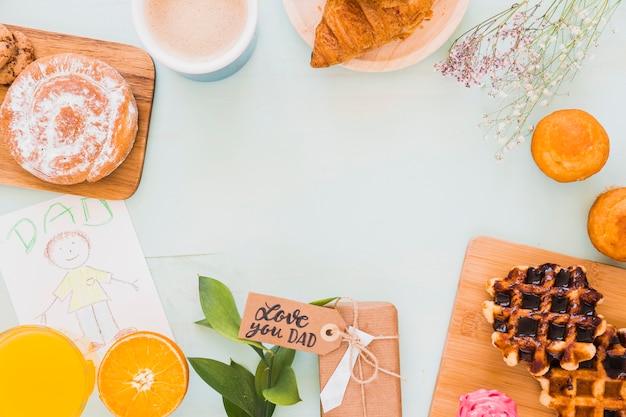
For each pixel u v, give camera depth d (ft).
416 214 2.52
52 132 2.37
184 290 2.52
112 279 2.52
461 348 2.45
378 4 2.21
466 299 2.45
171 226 2.53
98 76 2.38
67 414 2.32
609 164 2.50
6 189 2.50
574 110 2.36
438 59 2.50
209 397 2.52
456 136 2.52
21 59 2.41
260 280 2.52
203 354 2.52
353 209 2.52
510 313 2.31
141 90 2.46
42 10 2.50
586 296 2.28
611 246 2.36
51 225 2.51
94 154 2.38
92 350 2.48
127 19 2.50
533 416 2.43
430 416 2.46
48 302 2.51
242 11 2.29
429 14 2.33
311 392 2.51
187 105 2.52
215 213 2.53
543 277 2.33
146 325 2.52
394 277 2.52
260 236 2.53
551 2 2.48
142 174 2.52
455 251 2.52
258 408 2.36
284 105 2.52
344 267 2.52
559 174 2.37
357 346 2.28
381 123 2.52
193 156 2.53
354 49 2.27
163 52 2.26
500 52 2.49
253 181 2.53
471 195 2.52
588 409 2.32
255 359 2.52
